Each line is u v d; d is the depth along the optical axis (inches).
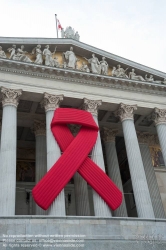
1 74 1192.2
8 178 992.2
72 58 1322.6
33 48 1301.7
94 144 1166.3
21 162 1589.6
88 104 1277.1
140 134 1610.5
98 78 1328.7
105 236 943.0
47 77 1259.8
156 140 1667.1
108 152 1491.1
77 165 1080.2
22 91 1194.6
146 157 1565.0
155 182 1501.0
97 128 1198.9
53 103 1217.4
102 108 1369.3
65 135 1149.1
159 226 1022.4
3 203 948.6
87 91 1307.8
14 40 1247.5
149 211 1107.9
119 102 1338.6
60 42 1339.8
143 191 1144.2
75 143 1127.6
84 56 1413.6
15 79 1204.5
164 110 1402.6
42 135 1386.6
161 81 1481.3
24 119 1413.6
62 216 942.4
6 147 1050.1
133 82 1373.0
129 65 1434.5
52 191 1005.8
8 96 1158.3
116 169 1440.7
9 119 1110.4
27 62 1209.4
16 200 1485.0
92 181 1087.6
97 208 1060.5
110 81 1348.4
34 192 991.0
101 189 1081.4
